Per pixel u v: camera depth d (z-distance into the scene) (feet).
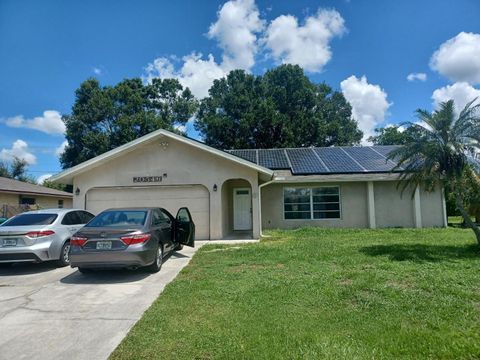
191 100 135.23
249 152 68.54
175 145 44.47
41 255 26.08
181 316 15.44
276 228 56.59
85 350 12.55
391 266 23.95
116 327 14.70
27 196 77.77
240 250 33.30
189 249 35.32
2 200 69.31
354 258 27.35
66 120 120.26
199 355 11.80
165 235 28.40
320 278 21.47
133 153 44.65
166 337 13.26
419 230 49.60
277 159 62.54
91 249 22.72
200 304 17.03
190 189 44.55
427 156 31.48
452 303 16.28
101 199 44.88
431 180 32.81
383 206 56.08
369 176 53.72
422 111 32.19
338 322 14.26
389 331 13.20
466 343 11.98
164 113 129.29
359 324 13.99
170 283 21.49
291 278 21.63
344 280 20.99
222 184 43.83
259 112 105.19
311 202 56.80
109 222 25.34
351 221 56.13
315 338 12.61
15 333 14.19
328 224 56.34
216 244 38.55
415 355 11.34
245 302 17.12
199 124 130.93
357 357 11.16
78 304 18.02
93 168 44.57
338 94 129.90
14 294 20.21
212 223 43.42
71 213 30.86
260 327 13.84
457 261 25.81
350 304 16.65
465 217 32.60
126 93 121.19
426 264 24.71
